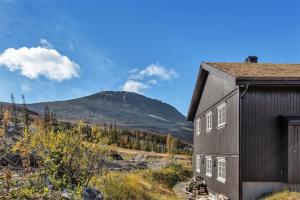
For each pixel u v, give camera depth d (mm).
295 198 14922
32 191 10469
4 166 13922
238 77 16875
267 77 16844
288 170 16469
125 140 70250
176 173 34031
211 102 24266
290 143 16547
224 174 20484
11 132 17547
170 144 67062
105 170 15883
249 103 17438
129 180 17641
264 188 17188
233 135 18375
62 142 12703
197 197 22688
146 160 45219
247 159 17266
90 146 13492
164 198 18641
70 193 11148
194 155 31766
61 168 12477
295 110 17531
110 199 13609
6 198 9789
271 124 17438
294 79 16859
